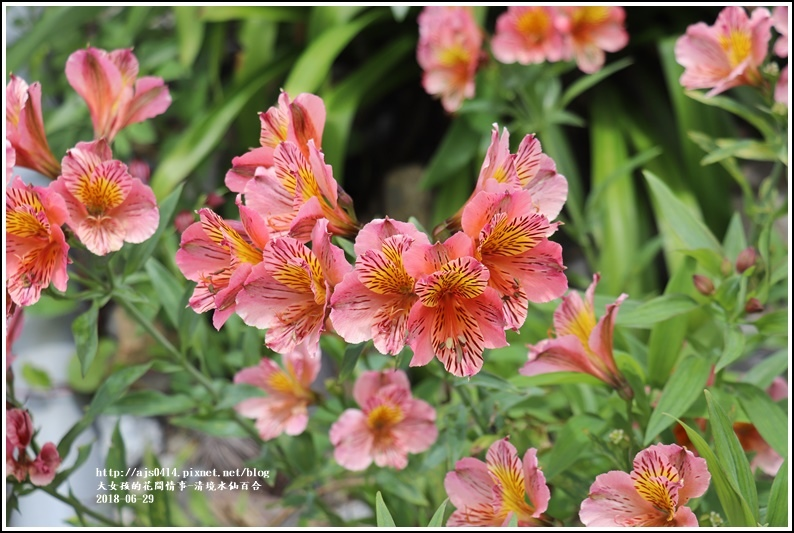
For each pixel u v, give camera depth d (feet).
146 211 3.10
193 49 7.05
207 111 7.59
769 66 3.89
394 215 7.79
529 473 3.02
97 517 4.06
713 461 2.92
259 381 4.20
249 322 2.60
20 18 7.66
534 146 2.78
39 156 3.28
